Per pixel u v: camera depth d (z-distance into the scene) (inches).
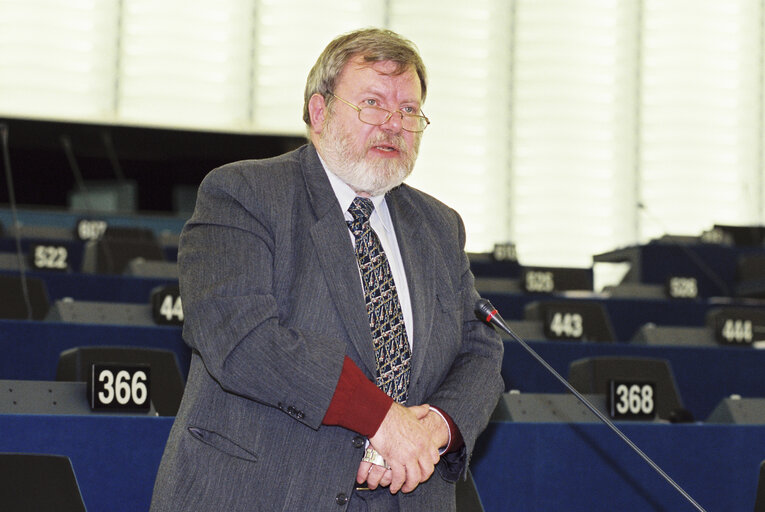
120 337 194.7
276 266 80.7
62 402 123.0
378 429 76.2
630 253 358.3
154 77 403.5
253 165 85.3
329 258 81.3
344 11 419.5
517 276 343.9
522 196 420.8
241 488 75.7
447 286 88.4
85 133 388.2
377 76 85.9
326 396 74.9
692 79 433.4
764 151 433.7
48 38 395.5
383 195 89.3
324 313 79.9
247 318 75.9
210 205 82.4
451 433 81.1
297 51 414.6
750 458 140.9
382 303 83.4
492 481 131.4
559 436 135.1
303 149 90.2
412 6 423.8
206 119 406.6
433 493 82.2
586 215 422.0
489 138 422.6
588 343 224.1
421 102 89.6
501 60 427.5
